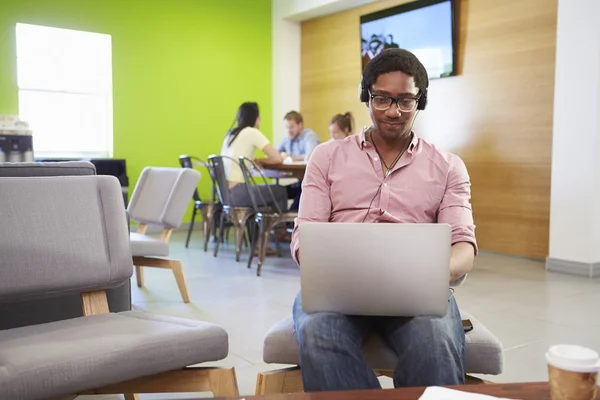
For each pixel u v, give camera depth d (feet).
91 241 5.73
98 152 20.13
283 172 16.51
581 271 13.35
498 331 9.01
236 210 15.01
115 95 19.93
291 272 13.61
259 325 9.30
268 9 23.18
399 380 4.26
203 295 11.30
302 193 5.55
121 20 19.88
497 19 15.97
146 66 20.51
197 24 21.53
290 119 19.25
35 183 5.62
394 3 19.20
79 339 4.54
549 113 14.85
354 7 20.77
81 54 19.49
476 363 4.87
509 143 15.87
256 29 22.93
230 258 15.48
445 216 5.29
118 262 5.83
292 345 5.01
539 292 11.63
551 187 13.97
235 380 4.82
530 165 15.38
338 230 4.21
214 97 22.11
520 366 7.48
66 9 18.80
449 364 4.12
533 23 15.10
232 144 15.62
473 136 16.79
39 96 18.93
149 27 20.48
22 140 15.84
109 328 4.87
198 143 21.85
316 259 4.26
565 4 13.48
